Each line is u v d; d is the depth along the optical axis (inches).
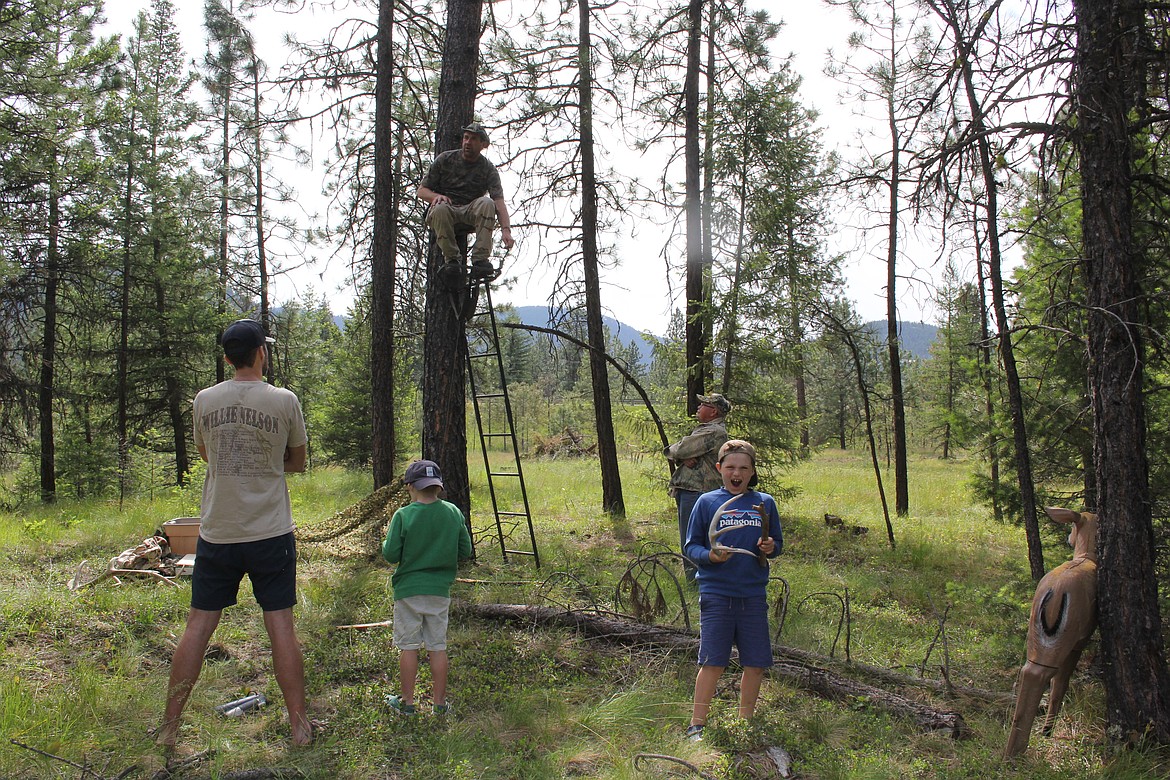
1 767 136.8
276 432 159.2
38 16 582.6
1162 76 190.2
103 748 149.1
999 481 404.5
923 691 202.2
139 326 819.4
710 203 518.0
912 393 1374.3
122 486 650.8
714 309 497.4
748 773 151.6
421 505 179.8
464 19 357.7
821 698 191.8
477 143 301.3
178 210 813.2
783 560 392.8
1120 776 149.9
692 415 501.4
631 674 201.9
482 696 185.8
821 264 501.4
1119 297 170.2
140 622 227.0
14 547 350.0
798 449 564.4
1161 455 227.9
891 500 747.4
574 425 1601.9
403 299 512.7
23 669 185.2
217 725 161.2
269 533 157.4
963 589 287.9
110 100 684.1
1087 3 173.5
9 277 573.6
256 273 855.1
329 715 173.2
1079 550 181.5
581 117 528.7
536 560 342.0
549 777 145.8
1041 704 188.9
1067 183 209.8
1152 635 163.0
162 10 837.8
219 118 812.6
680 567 338.6
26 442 679.1
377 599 265.4
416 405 1042.7
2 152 558.3
